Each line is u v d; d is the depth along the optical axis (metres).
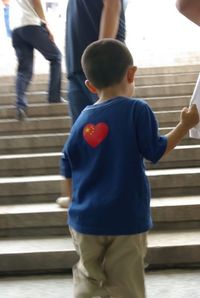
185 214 3.05
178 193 3.40
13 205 3.39
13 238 3.07
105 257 1.75
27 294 2.49
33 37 4.76
